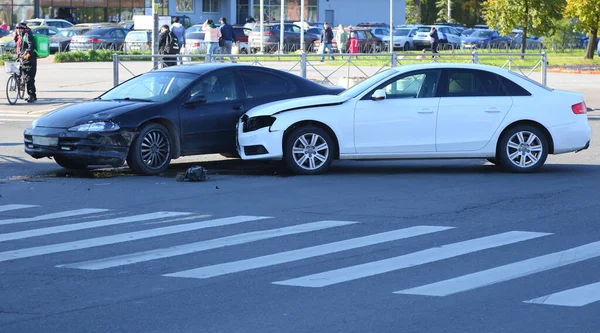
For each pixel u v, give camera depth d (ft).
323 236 38.60
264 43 224.53
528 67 123.54
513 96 57.88
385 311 27.27
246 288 30.14
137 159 56.85
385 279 31.14
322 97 57.98
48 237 38.86
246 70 61.52
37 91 116.78
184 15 296.71
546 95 58.29
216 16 320.50
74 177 57.57
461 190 51.37
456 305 27.84
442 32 251.39
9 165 62.95
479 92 57.72
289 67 137.39
